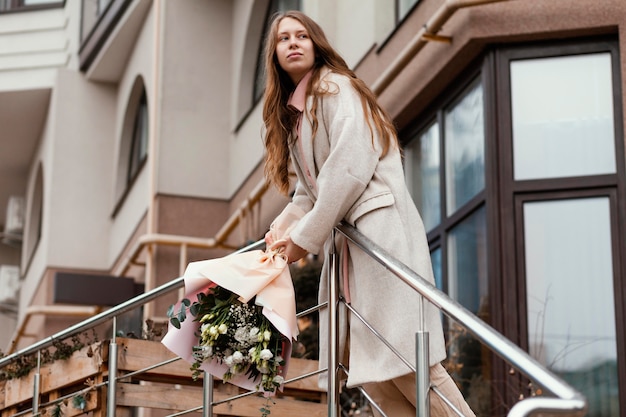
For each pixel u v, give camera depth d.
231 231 11.30
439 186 7.93
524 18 7.12
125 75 14.58
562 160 7.01
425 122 8.14
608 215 6.80
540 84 7.17
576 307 6.73
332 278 3.61
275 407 5.23
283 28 3.76
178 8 12.52
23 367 5.73
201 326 3.67
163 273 11.77
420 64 7.92
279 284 3.57
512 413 2.42
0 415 5.80
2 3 15.84
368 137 3.51
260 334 3.56
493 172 7.10
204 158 12.20
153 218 11.89
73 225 14.90
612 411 6.49
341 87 3.59
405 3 8.48
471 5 6.98
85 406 5.08
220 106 12.38
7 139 16.80
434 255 7.88
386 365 3.34
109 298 12.12
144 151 14.05
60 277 12.05
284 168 3.90
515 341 6.78
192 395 5.17
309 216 3.47
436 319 3.40
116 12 13.77
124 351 5.15
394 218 3.46
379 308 3.40
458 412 3.04
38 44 15.54
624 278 6.61
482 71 7.34
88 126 15.12
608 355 6.57
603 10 6.91
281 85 3.82
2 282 18.39
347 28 9.34
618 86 6.95
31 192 17.36
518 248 6.93
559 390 2.43
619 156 6.84
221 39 12.55
